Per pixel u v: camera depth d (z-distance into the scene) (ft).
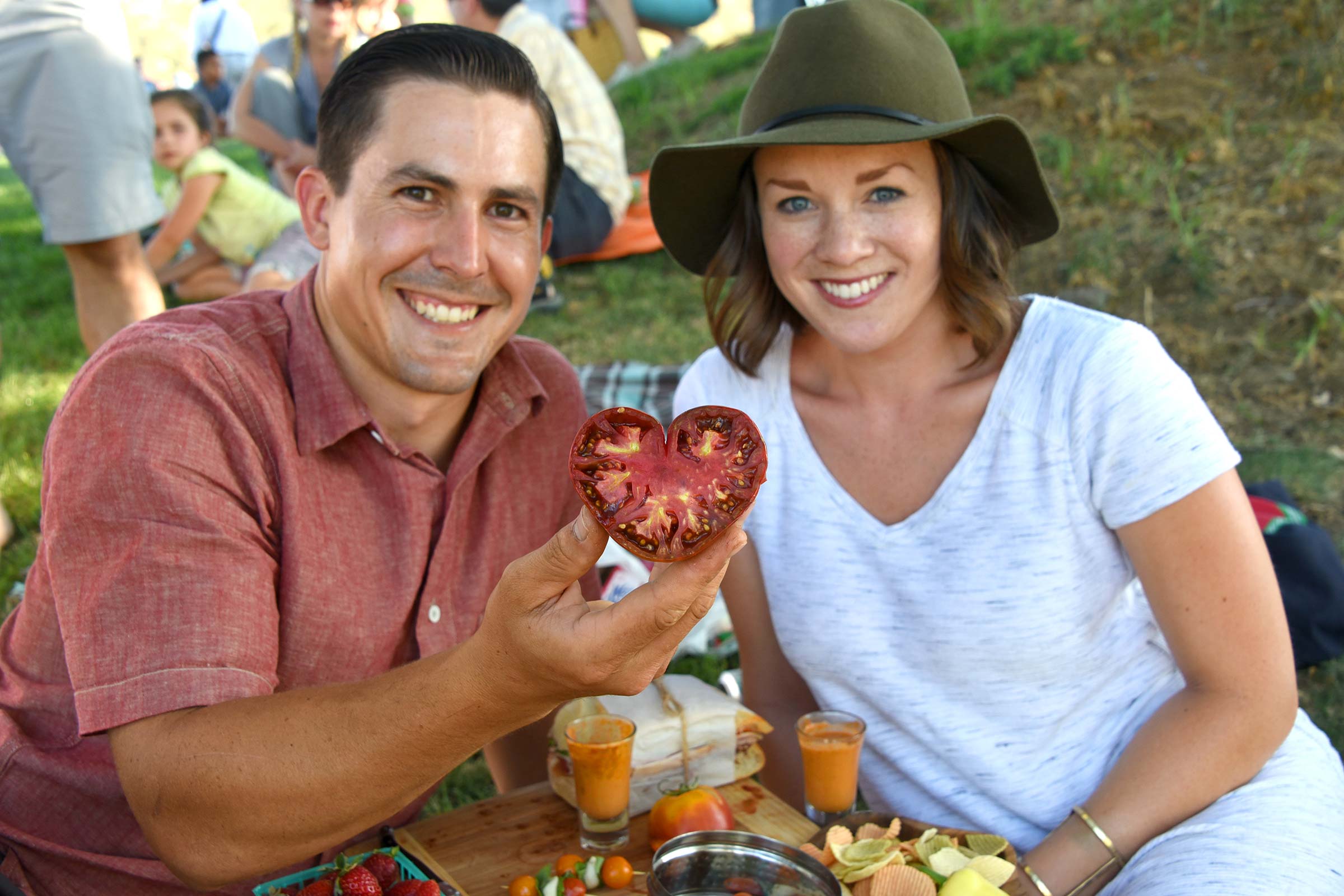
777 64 7.27
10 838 6.07
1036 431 7.02
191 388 6.01
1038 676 7.22
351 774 5.00
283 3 35.63
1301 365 17.31
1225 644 6.77
